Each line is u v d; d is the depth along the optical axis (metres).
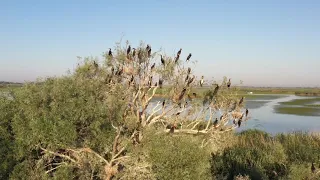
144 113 11.38
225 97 12.35
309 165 12.51
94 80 10.01
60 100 8.87
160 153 9.17
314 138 19.19
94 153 9.02
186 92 11.55
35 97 8.90
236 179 12.19
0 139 8.88
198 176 9.36
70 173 9.05
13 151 8.80
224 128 12.65
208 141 12.60
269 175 13.69
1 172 8.65
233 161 14.41
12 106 9.34
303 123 35.75
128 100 10.88
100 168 9.34
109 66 11.32
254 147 16.64
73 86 9.14
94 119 9.02
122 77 11.37
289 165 13.66
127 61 11.22
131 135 10.27
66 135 8.45
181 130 11.64
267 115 43.94
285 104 64.94
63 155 8.95
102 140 9.31
